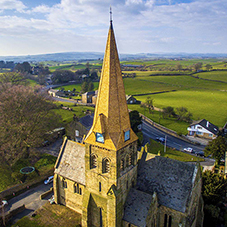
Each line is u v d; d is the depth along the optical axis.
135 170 40.06
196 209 42.78
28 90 84.81
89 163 37.00
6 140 69.00
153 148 92.25
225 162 70.81
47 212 48.69
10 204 53.06
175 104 163.00
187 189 36.75
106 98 32.91
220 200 51.53
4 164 69.94
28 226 44.88
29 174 64.94
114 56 32.34
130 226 36.19
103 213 38.28
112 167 33.84
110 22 31.31
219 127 117.31
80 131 93.81
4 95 77.50
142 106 156.88
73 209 49.03
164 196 37.78
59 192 50.53
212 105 159.88
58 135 100.12
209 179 52.00
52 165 72.56
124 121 34.81
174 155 85.62
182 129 116.31
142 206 36.47
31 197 55.94
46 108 85.94
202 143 99.38
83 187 44.16
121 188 35.91
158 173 40.47
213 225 48.69
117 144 33.06
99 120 33.19
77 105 162.00
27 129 74.25
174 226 37.09
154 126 122.50
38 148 86.12
